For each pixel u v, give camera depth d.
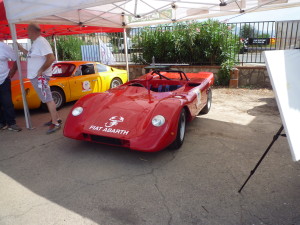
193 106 4.15
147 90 4.45
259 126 4.80
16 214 2.43
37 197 2.69
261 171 3.16
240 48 9.49
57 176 3.10
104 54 12.04
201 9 6.52
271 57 2.09
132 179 3.01
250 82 8.76
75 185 2.90
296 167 3.25
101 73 7.29
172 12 6.88
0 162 3.50
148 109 3.61
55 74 6.70
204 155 3.61
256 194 2.69
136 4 6.14
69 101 6.41
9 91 4.62
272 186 2.83
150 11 6.87
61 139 4.27
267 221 2.28
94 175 3.11
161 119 3.26
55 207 2.52
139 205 2.53
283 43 8.45
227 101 6.84
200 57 9.54
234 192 2.72
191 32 9.23
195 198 2.63
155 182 2.94
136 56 10.79
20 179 3.05
